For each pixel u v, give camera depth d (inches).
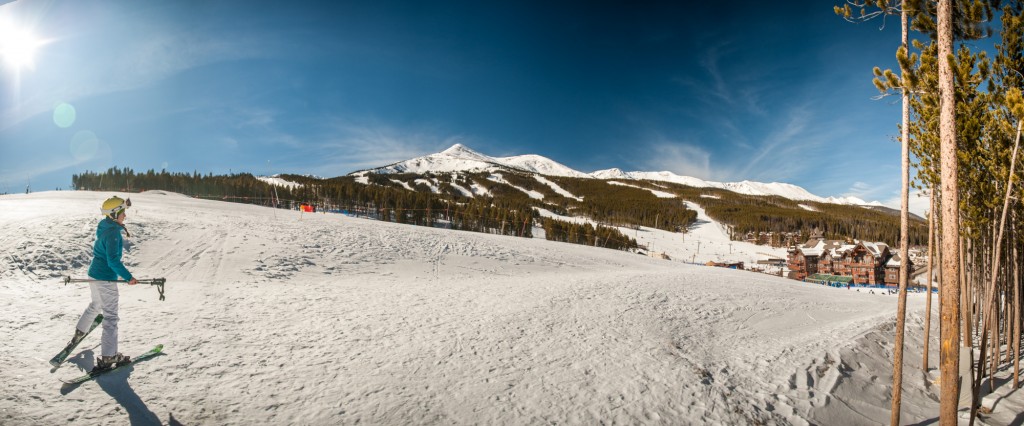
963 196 364.8
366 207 4333.2
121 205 225.3
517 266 1077.8
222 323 337.7
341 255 867.4
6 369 207.9
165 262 632.4
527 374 294.4
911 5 249.4
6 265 476.4
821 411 290.2
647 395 279.1
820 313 662.5
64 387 200.8
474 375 282.7
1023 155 299.6
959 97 323.0
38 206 950.4
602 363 331.0
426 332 371.2
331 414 211.8
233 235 880.9
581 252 1593.3
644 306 573.3
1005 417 304.0
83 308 332.5
